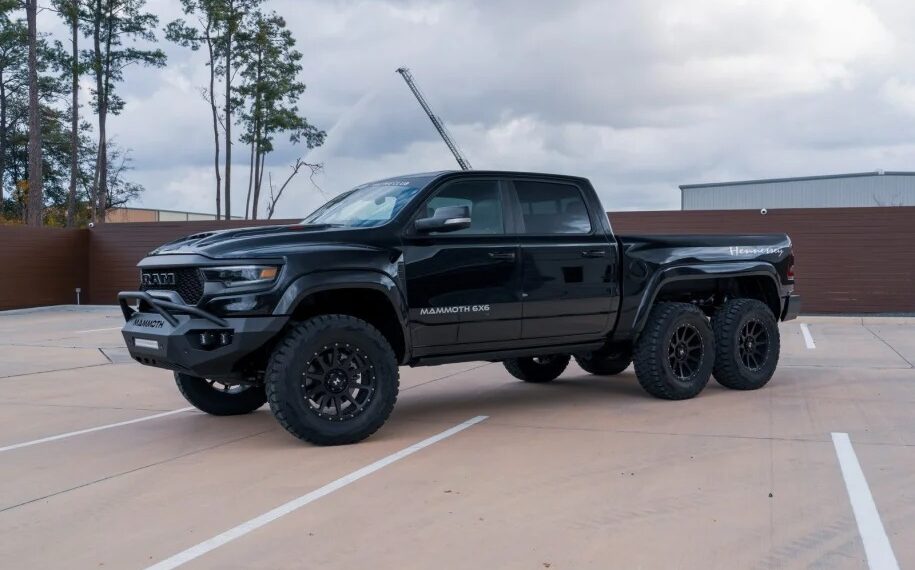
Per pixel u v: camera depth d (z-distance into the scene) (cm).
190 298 589
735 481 497
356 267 598
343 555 387
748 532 408
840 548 386
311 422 583
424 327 633
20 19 3944
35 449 626
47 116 5294
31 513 465
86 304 2561
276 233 610
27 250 2408
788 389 836
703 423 669
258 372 641
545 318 695
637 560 374
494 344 678
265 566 376
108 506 475
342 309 644
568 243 709
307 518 441
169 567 378
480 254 657
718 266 792
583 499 465
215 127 4416
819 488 481
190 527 432
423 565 372
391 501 468
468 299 650
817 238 1917
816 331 1484
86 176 5409
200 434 666
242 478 525
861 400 766
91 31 4072
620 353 818
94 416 759
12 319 2059
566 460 553
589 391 849
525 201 700
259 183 4572
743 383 816
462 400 809
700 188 3934
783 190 3800
